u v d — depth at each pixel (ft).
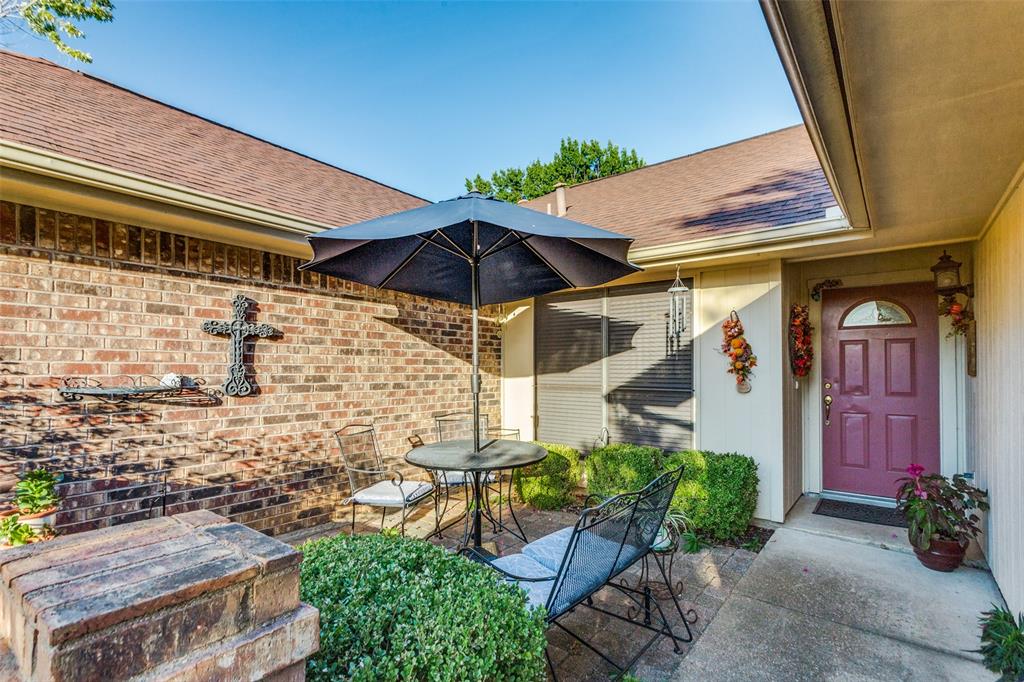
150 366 10.69
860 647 8.01
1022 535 7.95
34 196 9.14
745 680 7.24
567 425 18.13
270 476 12.60
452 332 17.87
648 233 15.70
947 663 7.59
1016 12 4.32
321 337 13.85
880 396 15.07
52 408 9.43
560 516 14.73
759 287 14.03
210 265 11.73
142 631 2.54
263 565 3.05
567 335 18.25
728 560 11.32
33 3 20.70
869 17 4.43
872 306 15.19
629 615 9.02
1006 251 9.16
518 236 11.35
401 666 3.84
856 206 9.48
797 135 20.34
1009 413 8.87
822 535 12.71
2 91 11.69
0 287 8.92
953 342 14.02
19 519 8.79
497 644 4.28
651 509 7.88
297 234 12.10
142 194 9.46
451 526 13.87
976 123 6.31
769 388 13.74
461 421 17.94
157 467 10.71
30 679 2.41
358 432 14.60
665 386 15.80
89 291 9.93
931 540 10.55
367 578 4.71
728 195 16.62
